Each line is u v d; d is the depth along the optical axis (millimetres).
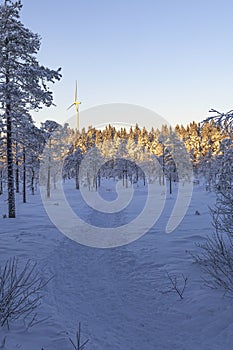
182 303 5895
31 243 11211
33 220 17812
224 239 10188
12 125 18859
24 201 30531
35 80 18109
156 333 4895
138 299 6391
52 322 4789
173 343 4535
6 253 9594
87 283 7578
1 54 16984
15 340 4066
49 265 8695
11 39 17672
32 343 4039
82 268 8969
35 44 18203
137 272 8234
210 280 6754
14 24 17406
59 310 5605
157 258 9297
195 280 6957
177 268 8031
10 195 18656
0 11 17359
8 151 18672
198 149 57375
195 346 4355
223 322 4836
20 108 18500
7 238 12008
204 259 8031
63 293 6762
